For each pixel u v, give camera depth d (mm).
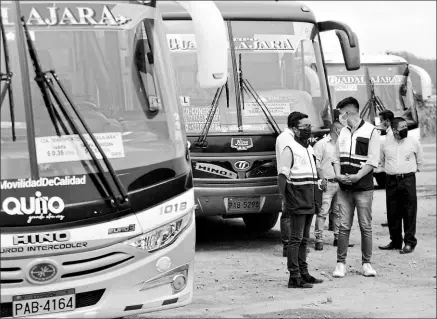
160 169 7004
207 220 16797
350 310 9336
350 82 24250
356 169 11039
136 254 6797
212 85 7250
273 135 12812
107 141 6914
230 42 13023
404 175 13039
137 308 6859
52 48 6930
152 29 7512
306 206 10250
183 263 7152
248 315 9039
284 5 13492
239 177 12617
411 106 24531
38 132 6648
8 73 6664
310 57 13445
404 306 9570
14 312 6457
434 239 14586
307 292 10273
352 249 13422
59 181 6570
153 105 7301
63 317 6570
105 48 7191
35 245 6449
